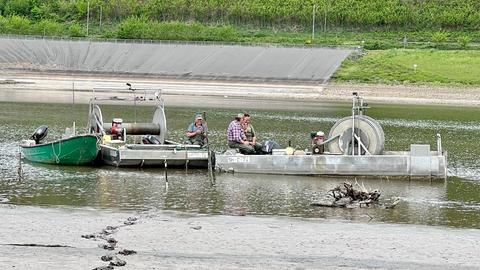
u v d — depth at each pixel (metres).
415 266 30.14
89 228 34.69
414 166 53.06
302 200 45.03
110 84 166.50
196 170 55.88
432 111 122.81
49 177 51.47
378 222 38.97
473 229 37.47
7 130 77.62
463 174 56.97
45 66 191.00
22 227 34.41
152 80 177.62
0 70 183.88
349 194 44.91
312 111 113.81
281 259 30.56
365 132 53.97
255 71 181.75
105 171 54.59
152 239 33.03
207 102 127.31
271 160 54.06
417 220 40.03
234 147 55.97
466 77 173.50
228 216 38.94
